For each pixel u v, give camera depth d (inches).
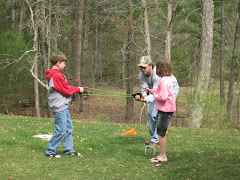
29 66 810.2
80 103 960.9
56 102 211.8
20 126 343.6
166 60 200.1
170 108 198.5
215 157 222.8
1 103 868.6
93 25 1003.9
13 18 912.3
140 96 244.4
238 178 175.2
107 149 244.2
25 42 838.5
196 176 179.5
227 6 926.4
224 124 452.1
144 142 276.8
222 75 813.9
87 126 367.2
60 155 221.5
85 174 183.0
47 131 315.6
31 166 193.3
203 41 605.0
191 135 320.2
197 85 610.2
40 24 753.6
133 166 201.0
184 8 941.2
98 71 1045.2
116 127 370.6
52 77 208.2
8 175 175.8
